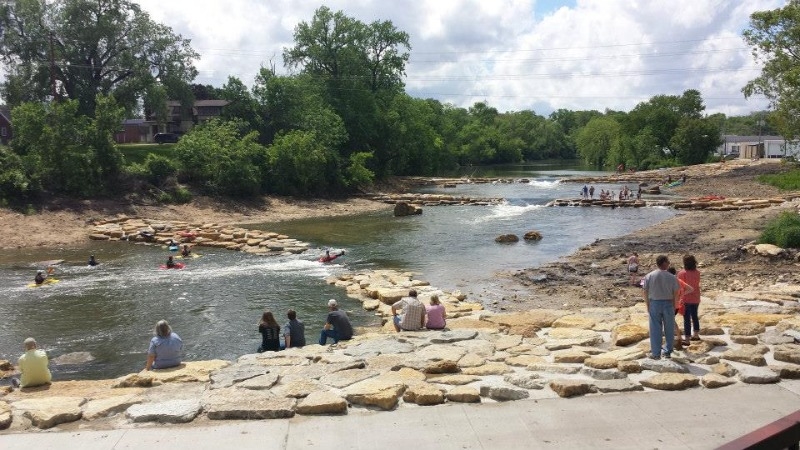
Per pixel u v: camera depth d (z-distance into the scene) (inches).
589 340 504.7
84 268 1119.0
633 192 2440.9
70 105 1761.8
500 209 2017.7
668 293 435.8
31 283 987.9
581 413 346.6
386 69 3312.0
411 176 3481.8
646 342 486.9
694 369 415.2
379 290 879.1
